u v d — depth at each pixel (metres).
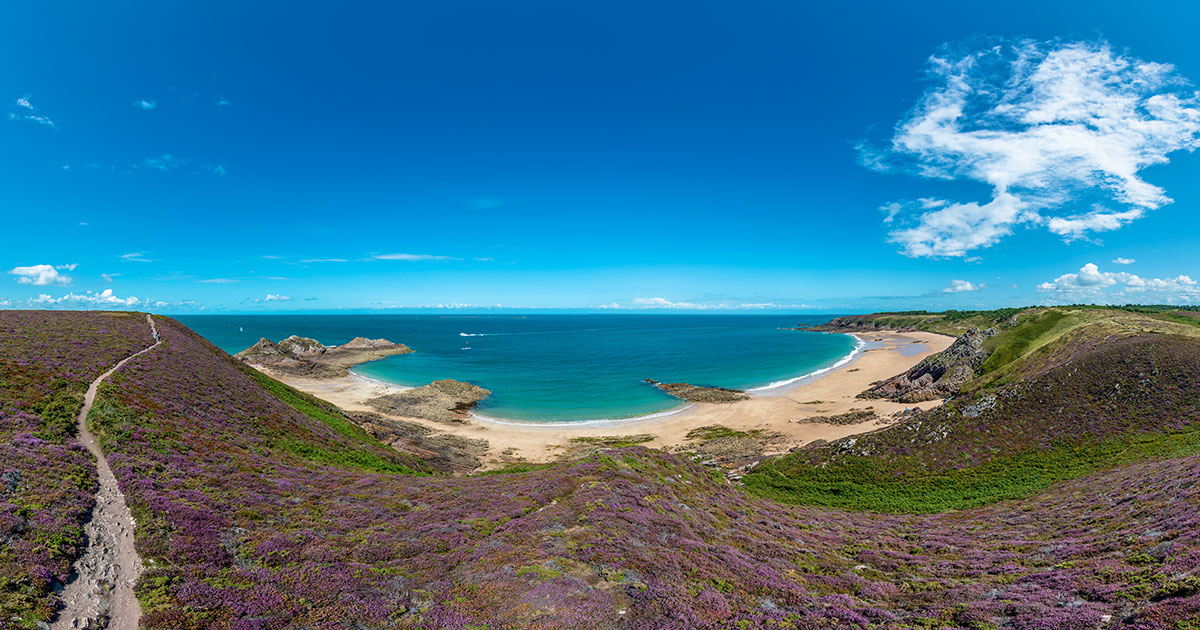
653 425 69.88
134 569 16.20
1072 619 12.84
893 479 40.62
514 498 26.58
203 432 32.50
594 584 17.28
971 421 45.50
